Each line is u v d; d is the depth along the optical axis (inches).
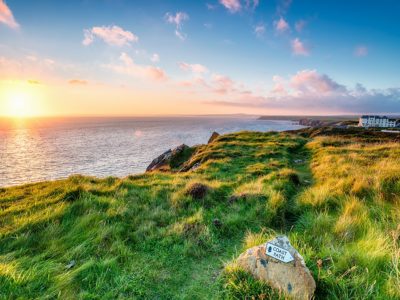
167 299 147.9
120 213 270.8
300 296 130.5
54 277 155.3
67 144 3518.7
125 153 2674.7
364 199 267.4
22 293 139.2
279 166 556.4
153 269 178.5
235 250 207.5
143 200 332.2
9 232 217.6
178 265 185.5
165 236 226.8
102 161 2180.1
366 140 1128.2
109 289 152.8
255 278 149.6
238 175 487.5
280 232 233.9
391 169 344.5
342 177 366.6
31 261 175.0
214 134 1473.9
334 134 1694.1
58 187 386.3
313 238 201.9
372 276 143.3
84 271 167.2
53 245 201.3
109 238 216.4
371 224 206.1
